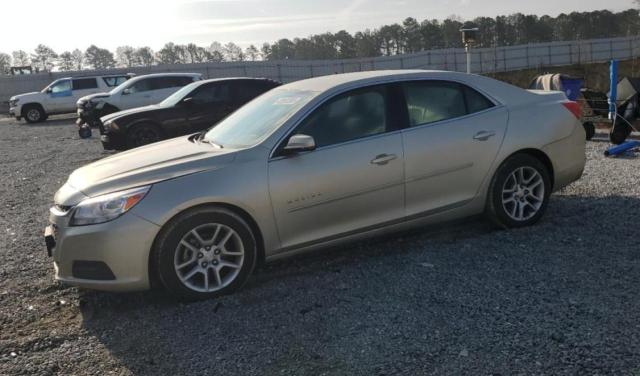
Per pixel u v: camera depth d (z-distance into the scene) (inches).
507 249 182.2
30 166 446.6
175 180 153.5
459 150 186.2
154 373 121.0
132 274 148.6
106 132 467.5
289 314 145.3
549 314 135.5
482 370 113.7
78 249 149.1
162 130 468.1
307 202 165.6
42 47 3587.6
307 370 118.0
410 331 131.6
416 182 180.9
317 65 1998.0
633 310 134.8
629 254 171.8
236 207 157.9
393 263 177.2
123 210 147.5
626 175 274.7
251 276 173.9
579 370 111.3
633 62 1895.9
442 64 2006.6
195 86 484.1
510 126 195.5
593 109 406.0
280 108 181.5
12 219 269.0
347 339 130.1
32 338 139.9
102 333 141.7
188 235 152.6
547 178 204.2
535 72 1913.1
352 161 170.4
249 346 129.9
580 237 189.6
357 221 174.6
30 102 1008.2
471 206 193.5
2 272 189.8
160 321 145.9
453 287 155.1
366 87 180.4
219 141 185.2
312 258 186.7
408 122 181.8
